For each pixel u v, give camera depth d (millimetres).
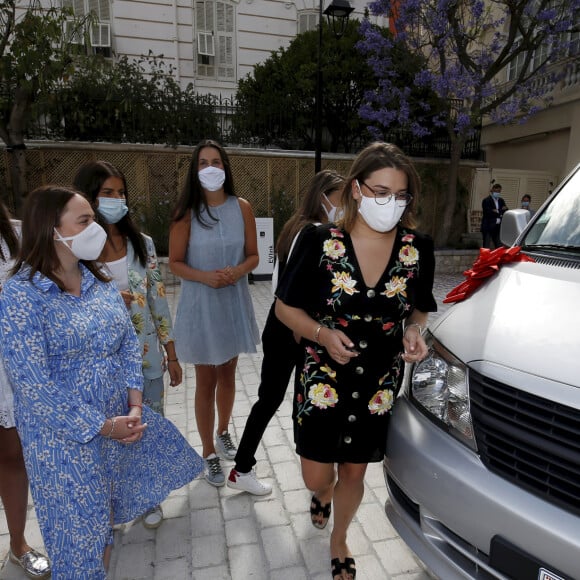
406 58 10336
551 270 2100
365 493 2740
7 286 1526
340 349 1633
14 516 2061
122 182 2211
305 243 1784
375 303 1720
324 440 1846
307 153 10359
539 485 1445
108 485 1771
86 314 1631
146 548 2299
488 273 2260
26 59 7207
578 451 1371
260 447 3213
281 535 2391
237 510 2570
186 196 2568
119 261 2234
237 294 2729
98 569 1644
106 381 1695
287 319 1806
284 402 3883
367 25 10172
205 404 2697
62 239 1544
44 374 1509
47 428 1588
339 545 2109
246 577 2133
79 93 9172
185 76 13141
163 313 2463
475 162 11766
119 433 1646
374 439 1900
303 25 13711
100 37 12172
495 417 1579
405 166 1661
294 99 10852
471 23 10281
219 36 13250
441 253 10359
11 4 7453
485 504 1503
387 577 2131
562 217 2500
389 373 1874
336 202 2242
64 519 1602
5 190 8883
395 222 1669
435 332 2047
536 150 13789
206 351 2592
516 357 1615
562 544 1331
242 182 10219
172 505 2609
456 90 9898
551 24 9695
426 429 1796
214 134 9961
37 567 2086
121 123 9367
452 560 1682
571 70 11641
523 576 1422
